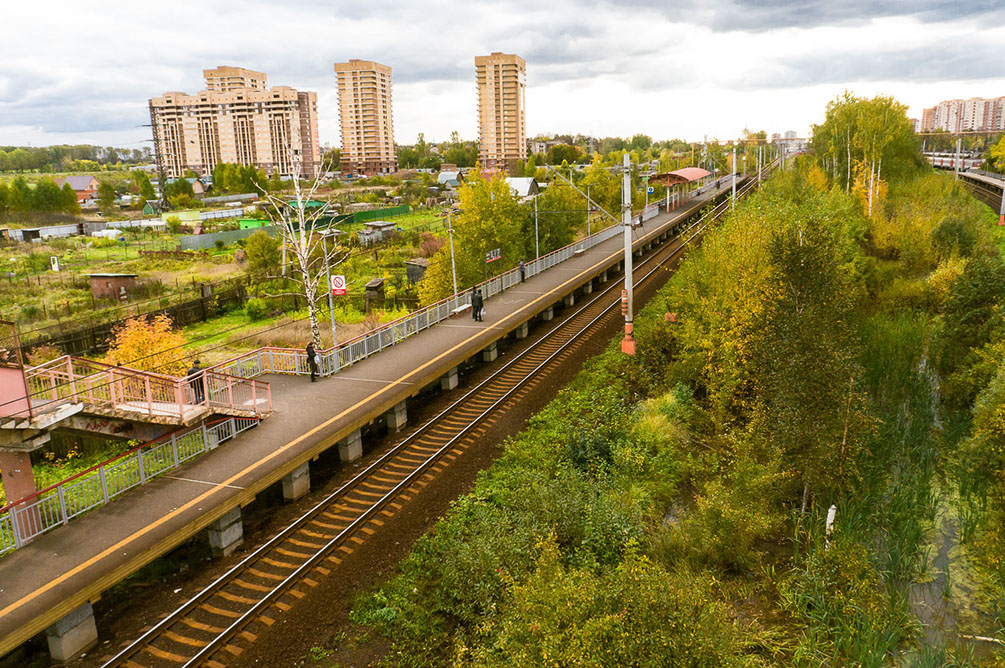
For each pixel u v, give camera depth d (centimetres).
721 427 2038
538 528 1391
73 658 1128
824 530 1528
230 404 1811
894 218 4425
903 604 1256
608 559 1365
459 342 2741
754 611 1280
